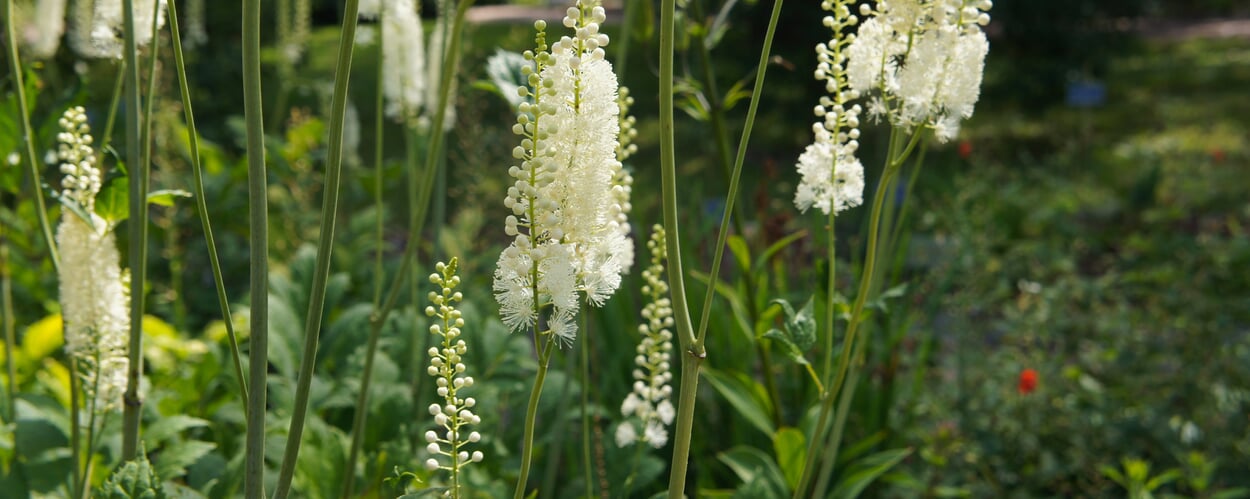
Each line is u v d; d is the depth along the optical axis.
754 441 3.31
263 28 8.84
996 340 4.65
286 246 4.64
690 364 1.52
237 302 4.55
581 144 1.28
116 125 4.46
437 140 2.32
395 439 2.75
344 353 3.23
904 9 1.71
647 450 2.62
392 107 3.21
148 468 1.78
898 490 3.44
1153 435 3.57
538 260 1.29
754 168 8.42
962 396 3.71
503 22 10.74
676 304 1.51
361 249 4.57
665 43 1.41
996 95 10.27
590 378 3.35
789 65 2.29
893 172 1.87
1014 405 3.71
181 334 3.91
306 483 2.41
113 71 7.45
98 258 1.90
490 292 4.16
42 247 4.12
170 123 4.36
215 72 8.38
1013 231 6.27
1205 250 4.75
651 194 6.42
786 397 3.51
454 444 1.48
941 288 3.89
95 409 2.04
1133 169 8.75
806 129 9.56
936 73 1.72
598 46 1.29
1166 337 4.21
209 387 3.06
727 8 2.74
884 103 1.81
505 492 2.60
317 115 8.09
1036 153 9.55
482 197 5.09
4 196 4.72
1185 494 3.51
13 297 3.94
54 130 2.41
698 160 7.73
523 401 3.12
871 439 3.14
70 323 1.90
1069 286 4.50
